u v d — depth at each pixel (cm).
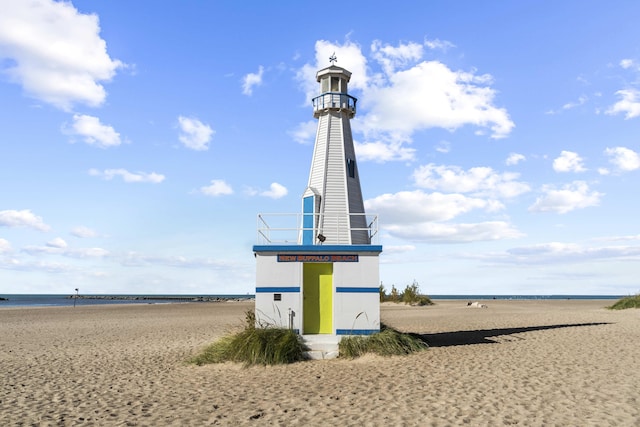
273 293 1544
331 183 2242
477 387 1032
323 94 2402
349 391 1029
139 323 2925
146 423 834
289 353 1385
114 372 1330
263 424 811
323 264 1605
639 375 1133
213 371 1307
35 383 1192
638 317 2669
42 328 2641
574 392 976
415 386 1055
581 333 1948
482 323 2512
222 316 3506
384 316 3120
